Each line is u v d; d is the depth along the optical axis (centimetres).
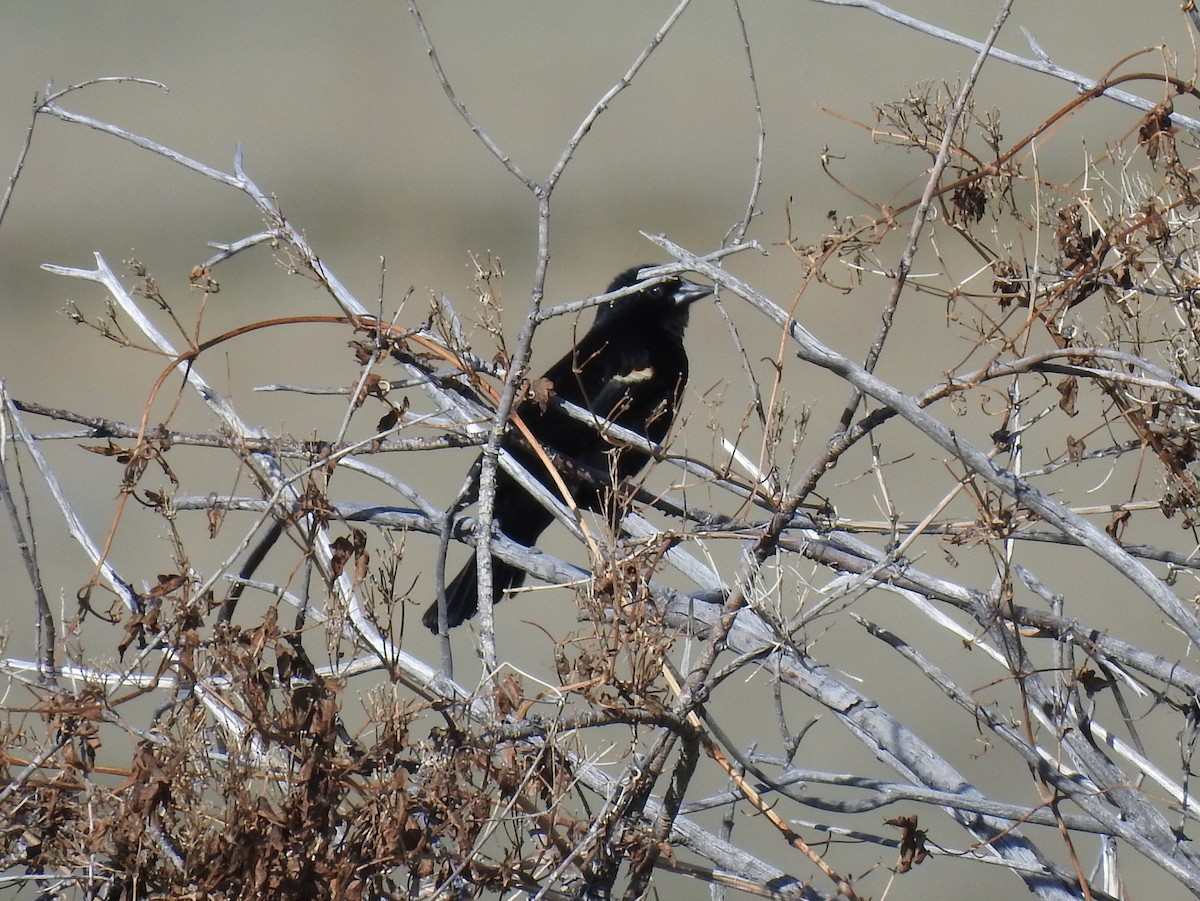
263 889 545
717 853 669
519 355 686
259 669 564
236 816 546
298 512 648
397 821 553
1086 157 779
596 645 621
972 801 627
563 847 590
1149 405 695
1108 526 738
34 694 604
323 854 554
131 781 559
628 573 605
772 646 635
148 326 823
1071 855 603
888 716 677
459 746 566
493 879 576
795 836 612
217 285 724
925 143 696
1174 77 687
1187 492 709
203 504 745
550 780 584
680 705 599
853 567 735
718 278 649
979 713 664
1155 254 722
